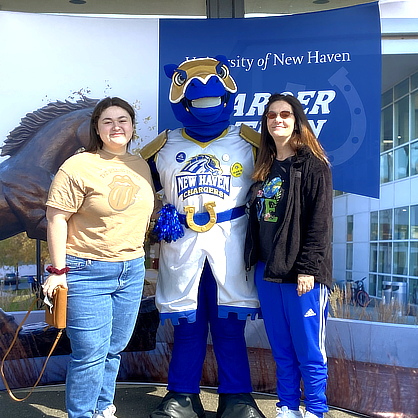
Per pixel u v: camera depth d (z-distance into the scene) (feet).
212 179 8.61
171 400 8.86
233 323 8.95
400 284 10.09
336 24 10.52
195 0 11.94
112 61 11.11
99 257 7.58
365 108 10.39
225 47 10.94
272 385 10.59
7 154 10.99
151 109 11.16
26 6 12.09
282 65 10.75
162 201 9.66
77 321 7.53
